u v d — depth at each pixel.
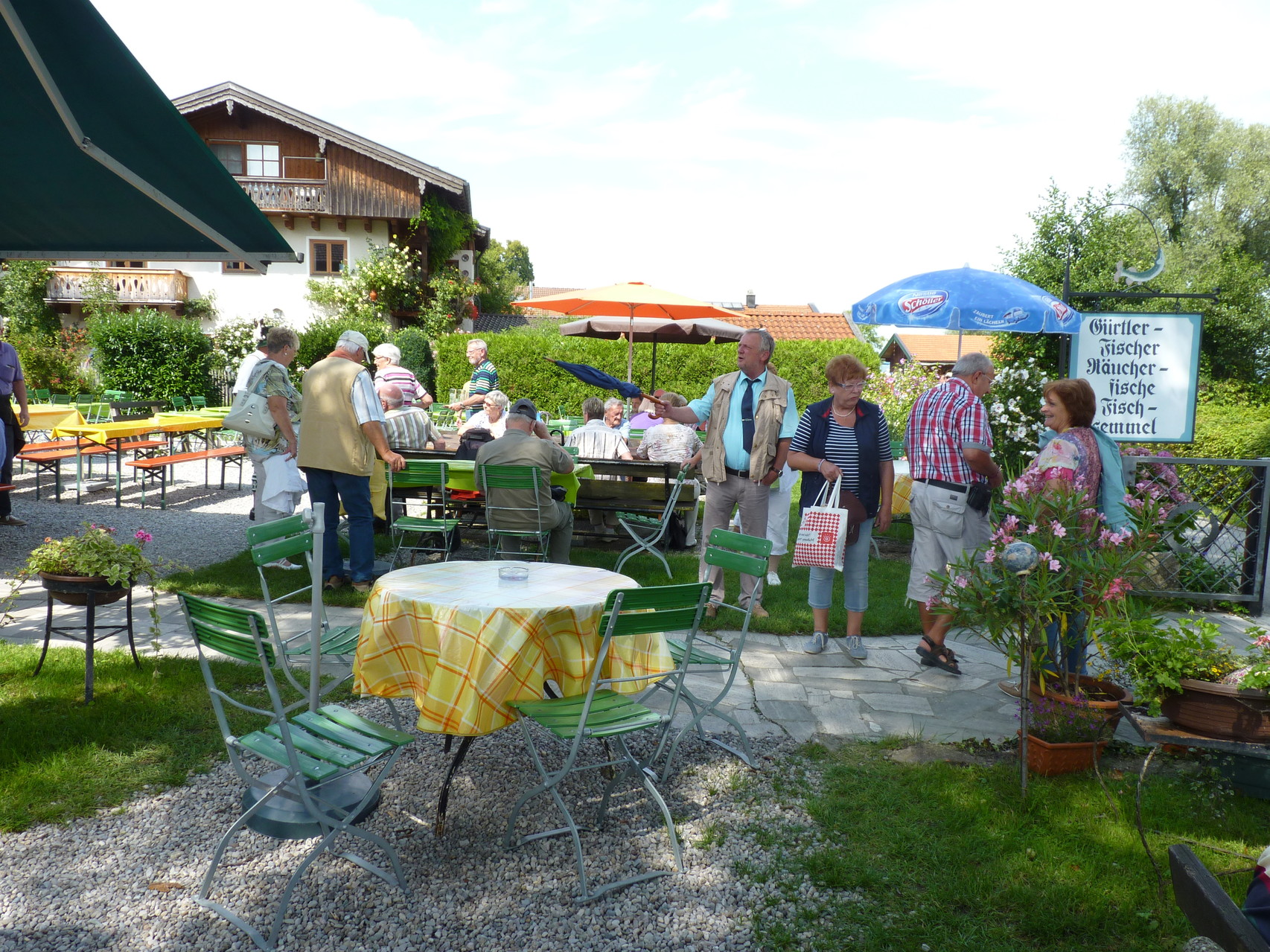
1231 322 20.83
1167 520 6.71
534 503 6.29
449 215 28.44
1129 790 3.72
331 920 2.78
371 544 6.55
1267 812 3.57
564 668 3.44
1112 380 7.37
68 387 22.56
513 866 3.12
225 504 10.54
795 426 6.08
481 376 10.40
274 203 26.27
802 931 2.78
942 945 2.71
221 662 4.95
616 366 20.47
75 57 3.36
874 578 7.65
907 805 3.57
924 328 7.88
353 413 6.29
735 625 6.13
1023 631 3.77
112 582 4.29
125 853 3.11
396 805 3.52
